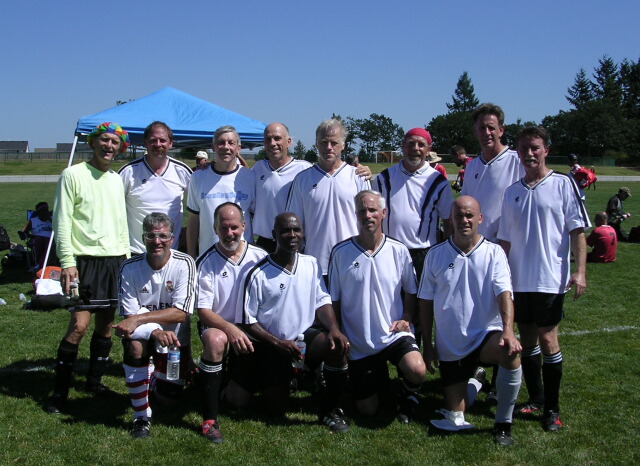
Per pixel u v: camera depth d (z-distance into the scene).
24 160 62.59
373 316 4.47
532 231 4.34
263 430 4.28
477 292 4.27
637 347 6.08
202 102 10.59
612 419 4.39
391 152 65.38
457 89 111.56
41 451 3.90
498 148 4.85
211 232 5.37
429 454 3.89
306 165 5.55
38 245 9.56
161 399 4.71
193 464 3.76
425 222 5.10
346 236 5.07
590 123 79.31
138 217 5.40
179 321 4.40
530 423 4.37
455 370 4.32
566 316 7.30
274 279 4.41
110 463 3.76
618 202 13.99
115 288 4.76
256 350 4.55
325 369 4.38
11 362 5.66
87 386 4.96
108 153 4.68
